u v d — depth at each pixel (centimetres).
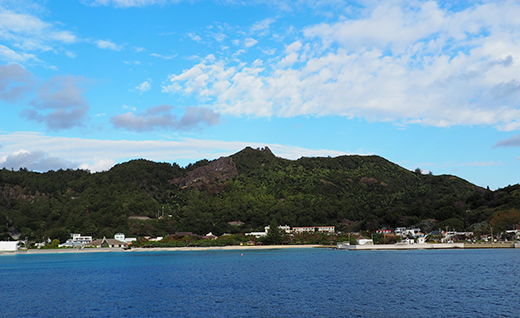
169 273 12088
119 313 6688
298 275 11156
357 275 10969
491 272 11144
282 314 6456
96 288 9356
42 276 12056
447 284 9162
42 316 6588
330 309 6756
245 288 8988
